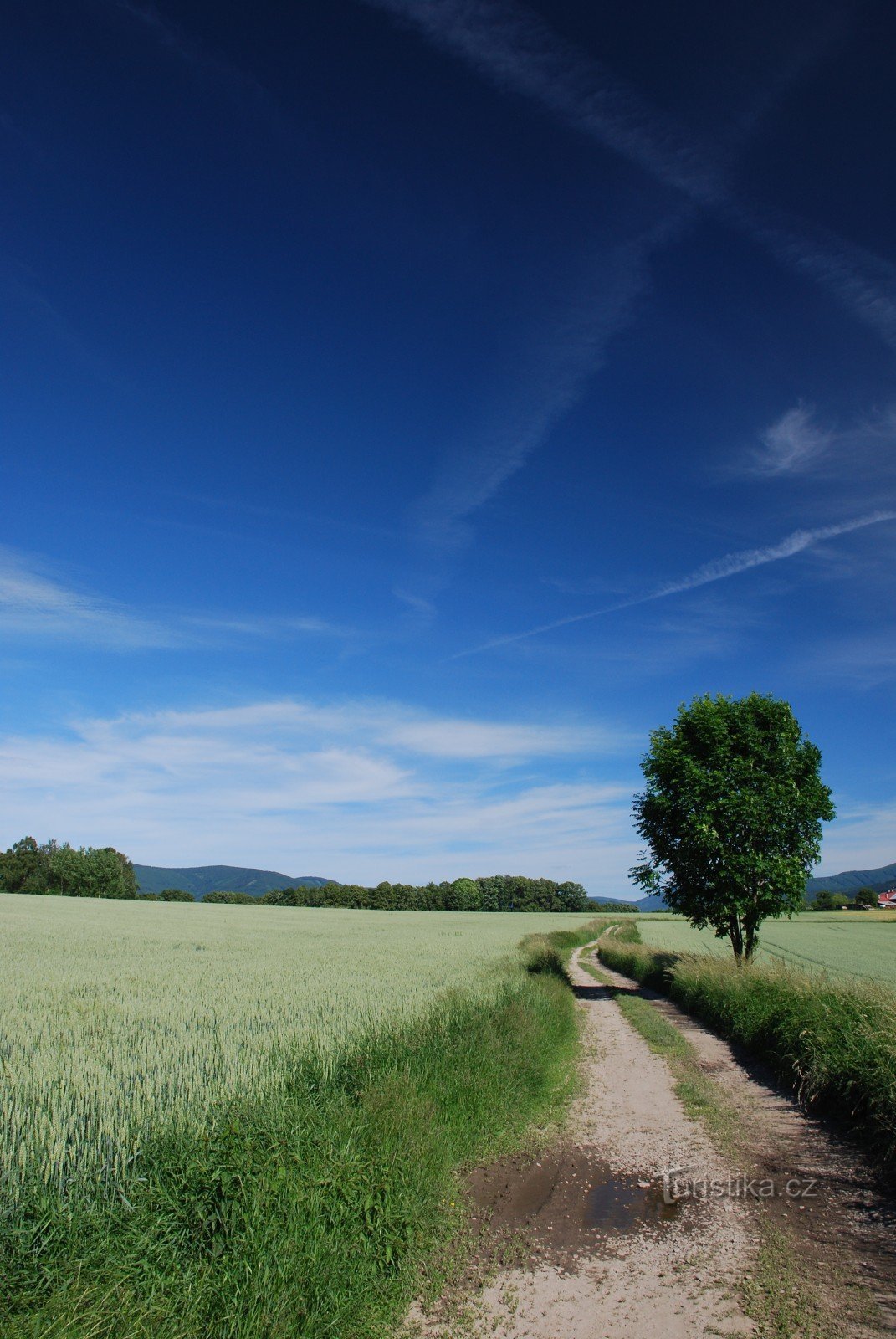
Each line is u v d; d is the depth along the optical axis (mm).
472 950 32531
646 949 36781
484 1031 12188
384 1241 6375
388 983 18531
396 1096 8445
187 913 69875
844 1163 8570
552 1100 11633
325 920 68500
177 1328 4805
